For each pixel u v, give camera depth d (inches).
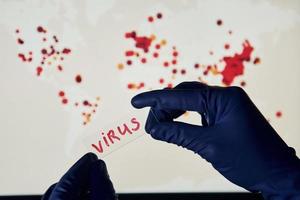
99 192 17.6
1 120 29.5
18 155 29.9
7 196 30.1
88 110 29.6
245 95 18.5
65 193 17.6
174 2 29.1
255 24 29.3
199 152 18.2
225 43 29.4
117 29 29.2
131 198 30.2
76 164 18.3
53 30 29.1
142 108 19.1
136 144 29.9
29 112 29.6
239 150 17.8
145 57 29.4
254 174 17.7
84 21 29.1
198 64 29.5
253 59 29.5
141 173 30.2
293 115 30.0
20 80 29.3
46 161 30.0
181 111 19.0
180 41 29.3
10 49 29.1
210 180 30.4
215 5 29.2
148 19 29.1
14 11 28.9
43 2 28.9
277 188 17.5
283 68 29.6
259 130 17.9
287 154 17.8
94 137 19.1
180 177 30.4
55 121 29.7
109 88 29.5
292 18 29.3
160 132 18.3
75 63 29.3
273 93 29.8
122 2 29.0
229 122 18.0
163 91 18.2
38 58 29.2
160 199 30.2
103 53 29.3
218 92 18.2
